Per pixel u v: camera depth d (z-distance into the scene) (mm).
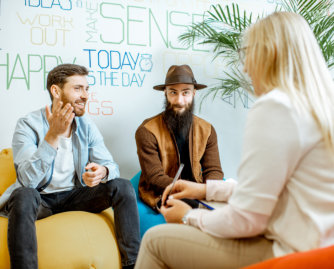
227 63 2512
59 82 1624
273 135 666
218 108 2521
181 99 1850
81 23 2182
